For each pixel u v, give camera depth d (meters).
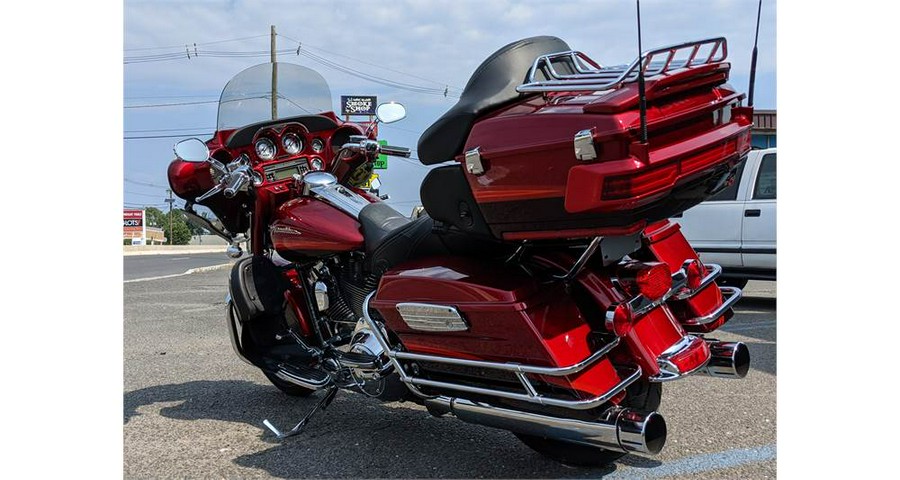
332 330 3.62
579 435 2.45
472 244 2.80
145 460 3.19
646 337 2.55
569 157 2.15
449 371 2.76
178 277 15.13
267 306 3.68
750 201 7.36
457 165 2.60
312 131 3.98
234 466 3.10
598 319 2.57
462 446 3.29
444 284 2.63
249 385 4.53
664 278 2.48
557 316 2.47
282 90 4.19
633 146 2.05
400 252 3.05
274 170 3.87
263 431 3.57
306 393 4.21
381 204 3.46
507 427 2.64
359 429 3.57
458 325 2.58
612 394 2.41
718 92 2.48
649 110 2.16
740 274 7.42
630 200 2.06
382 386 3.04
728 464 2.98
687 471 2.91
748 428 3.43
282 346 3.74
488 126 2.38
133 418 3.83
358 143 3.82
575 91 2.21
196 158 3.50
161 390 4.43
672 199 2.35
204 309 8.57
